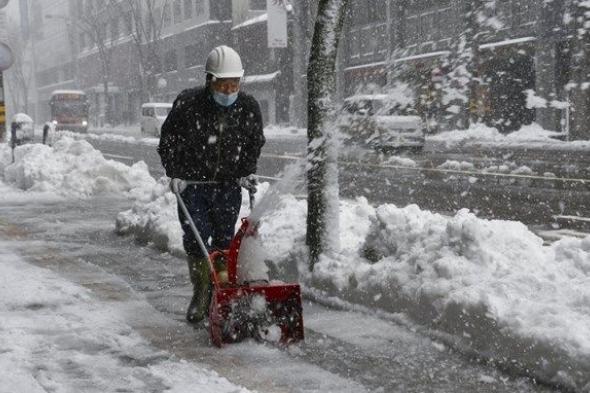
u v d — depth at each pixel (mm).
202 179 5867
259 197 9797
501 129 33438
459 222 5570
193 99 5691
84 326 5586
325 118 6602
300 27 50750
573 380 4199
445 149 27875
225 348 5141
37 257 8227
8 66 16703
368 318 5750
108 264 7883
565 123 32625
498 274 5172
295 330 5262
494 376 4531
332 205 6688
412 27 31844
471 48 31734
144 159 28375
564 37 32500
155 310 6117
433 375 4566
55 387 4340
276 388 4387
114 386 4375
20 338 5246
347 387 4395
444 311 5109
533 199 13984
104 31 92812
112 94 90875
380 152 24016
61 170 14609
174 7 71875
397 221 6289
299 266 6766
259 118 5852
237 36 60406
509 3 33969
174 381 4449
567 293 4762
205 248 5543
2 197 13633
